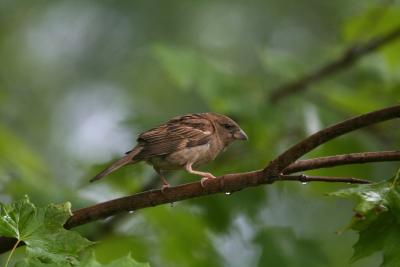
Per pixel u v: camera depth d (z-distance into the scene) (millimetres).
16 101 17078
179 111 16891
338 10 17750
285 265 11906
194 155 10398
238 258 13188
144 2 17219
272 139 13875
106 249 11719
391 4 14875
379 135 14031
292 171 7281
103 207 7840
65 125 17156
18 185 10953
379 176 14711
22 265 6410
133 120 14398
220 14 17453
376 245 6422
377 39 15156
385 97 15031
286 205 15984
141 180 13336
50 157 16656
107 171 9461
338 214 16391
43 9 18016
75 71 17562
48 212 6684
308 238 12328
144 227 12031
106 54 17438
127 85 17312
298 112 14047
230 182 7434
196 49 16875
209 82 13734
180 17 17156
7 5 17875
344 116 14359
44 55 17750
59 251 6539
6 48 17641
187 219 11961
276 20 17781
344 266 15914
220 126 11062
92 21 17625
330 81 15812
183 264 11953
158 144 10008
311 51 17438
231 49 17156
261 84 14555
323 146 13656
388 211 6438
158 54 13750
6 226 6566
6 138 13234
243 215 12352
